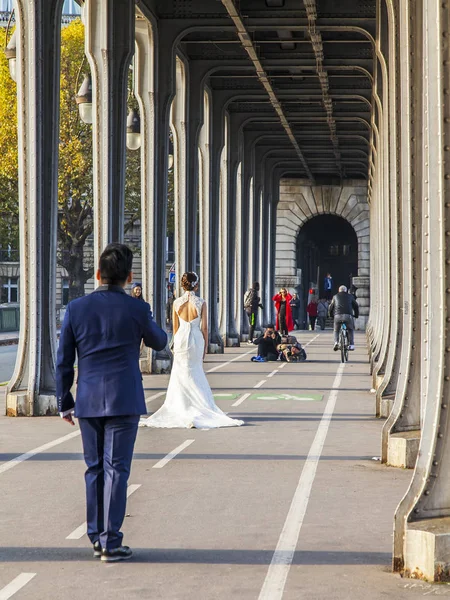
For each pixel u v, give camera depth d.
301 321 81.19
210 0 32.16
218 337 43.28
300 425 18.47
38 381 20.08
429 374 8.66
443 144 8.64
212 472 13.31
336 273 97.31
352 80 43.19
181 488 12.15
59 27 20.91
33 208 20.22
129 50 26.59
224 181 49.50
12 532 9.82
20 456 14.73
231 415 20.02
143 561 8.71
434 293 8.64
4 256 89.19
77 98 27.81
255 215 61.72
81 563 8.65
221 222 49.72
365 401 22.91
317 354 42.81
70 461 14.26
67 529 9.95
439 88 8.63
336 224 96.31
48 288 20.45
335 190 77.12
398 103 18.45
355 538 9.59
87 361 8.70
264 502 11.30
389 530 9.93
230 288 49.41
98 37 26.25
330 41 35.19
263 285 66.81
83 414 8.64
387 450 14.02
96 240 26.41
